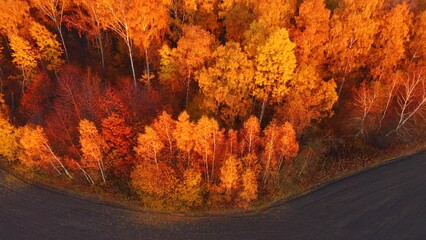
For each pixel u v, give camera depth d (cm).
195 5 5269
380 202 4234
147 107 4616
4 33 5512
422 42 4919
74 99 4881
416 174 4519
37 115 4909
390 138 4888
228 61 4038
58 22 5916
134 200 4294
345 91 5219
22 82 5225
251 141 4109
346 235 3941
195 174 4019
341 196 4303
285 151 4125
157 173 4053
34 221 4138
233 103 4281
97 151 4091
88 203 4300
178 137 3922
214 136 3928
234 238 3938
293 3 5303
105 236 3984
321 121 4994
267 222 4066
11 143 4456
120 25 5091
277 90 4219
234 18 5188
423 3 5700
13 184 4503
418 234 3941
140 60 5866
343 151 4762
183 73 4600
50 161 4312
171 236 3962
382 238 3909
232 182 4003
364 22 4597
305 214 4134
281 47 3891
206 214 4147
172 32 5834
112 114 4006
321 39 4650
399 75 4659
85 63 5925
